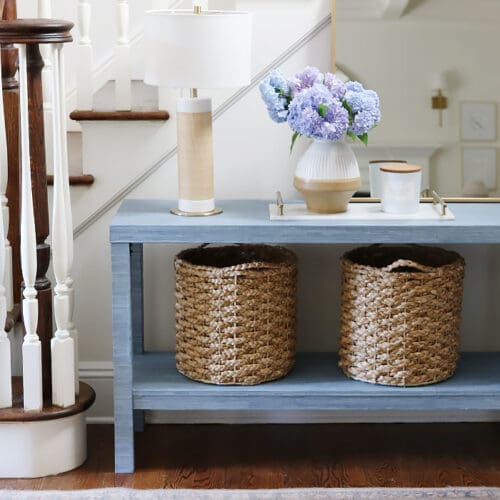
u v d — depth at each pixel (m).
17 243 3.45
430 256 3.46
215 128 3.51
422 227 3.08
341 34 3.38
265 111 3.50
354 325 3.24
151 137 3.50
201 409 3.41
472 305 3.64
